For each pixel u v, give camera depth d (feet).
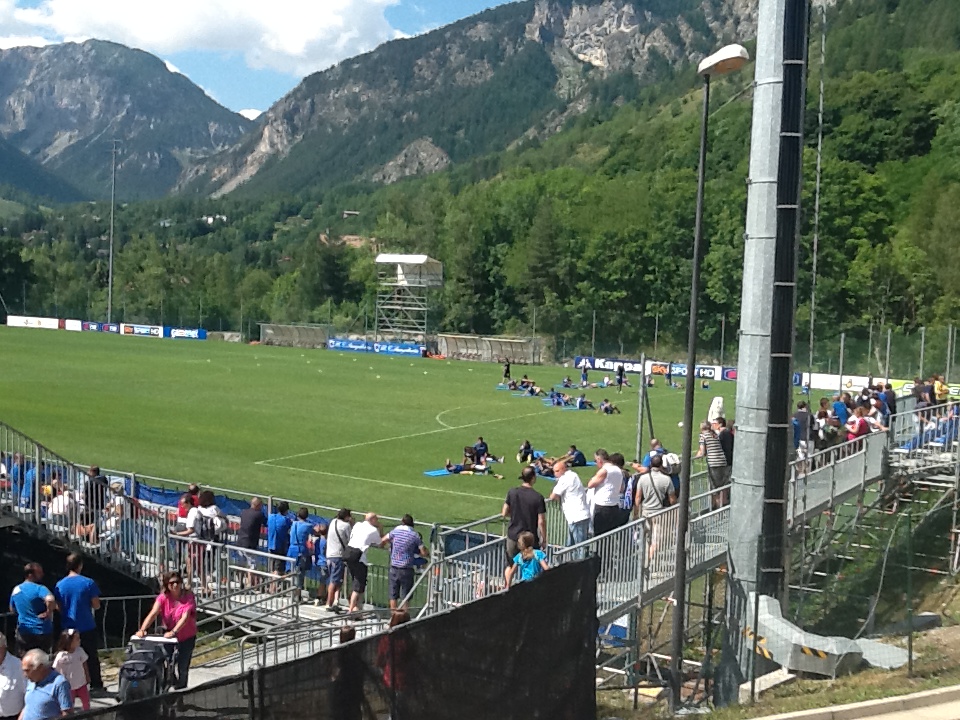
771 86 51.80
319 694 29.63
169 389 196.13
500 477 115.44
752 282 53.21
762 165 52.42
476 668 34.99
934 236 304.91
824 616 66.64
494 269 423.23
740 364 53.93
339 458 125.49
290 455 126.31
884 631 60.44
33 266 492.54
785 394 53.26
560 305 387.96
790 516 64.80
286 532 68.90
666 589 56.65
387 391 208.33
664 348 355.97
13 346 293.84
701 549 59.93
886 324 294.66
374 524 62.54
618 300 371.35
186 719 26.27
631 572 53.67
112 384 200.44
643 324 368.27
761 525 53.52
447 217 465.88
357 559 61.57
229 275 525.34
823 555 74.54
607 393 219.82
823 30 121.19
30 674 34.83
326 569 66.85
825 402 92.32
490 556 54.44
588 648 40.47
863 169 367.86
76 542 67.67
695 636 64.44
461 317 425.28
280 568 67.62
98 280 518.37
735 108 483.92
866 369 222.89
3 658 38.55
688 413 50.19
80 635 49.93
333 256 462.60
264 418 159.53
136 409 163.73
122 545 68.49
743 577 53.72
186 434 140.15
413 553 59.62
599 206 406.62
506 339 335.67
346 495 102.83
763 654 52.95
